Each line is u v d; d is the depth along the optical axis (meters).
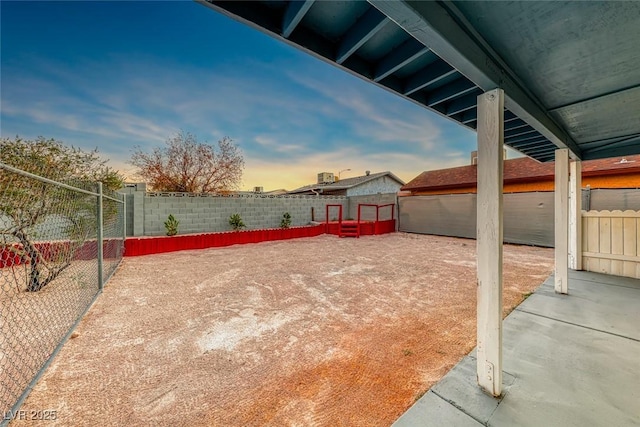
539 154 4.35
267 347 2.29
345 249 7.16
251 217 9.57
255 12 1.18
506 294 3.51
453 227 9.30
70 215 3.58
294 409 1.59
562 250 3.45
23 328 2.54
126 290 3.79
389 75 1.77
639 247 4.04
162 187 10.15
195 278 4.40
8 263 3.36
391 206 11.19
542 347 2.21
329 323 2.75
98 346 2.29
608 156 4.02
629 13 1.15
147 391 1.75
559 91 2.00
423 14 1.01
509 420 1.47
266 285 4.04
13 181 2.72
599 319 2.72
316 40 1.42
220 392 1.74
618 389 1.70
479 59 1.34
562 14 1.17
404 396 1.69
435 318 2.87
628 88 1.93
